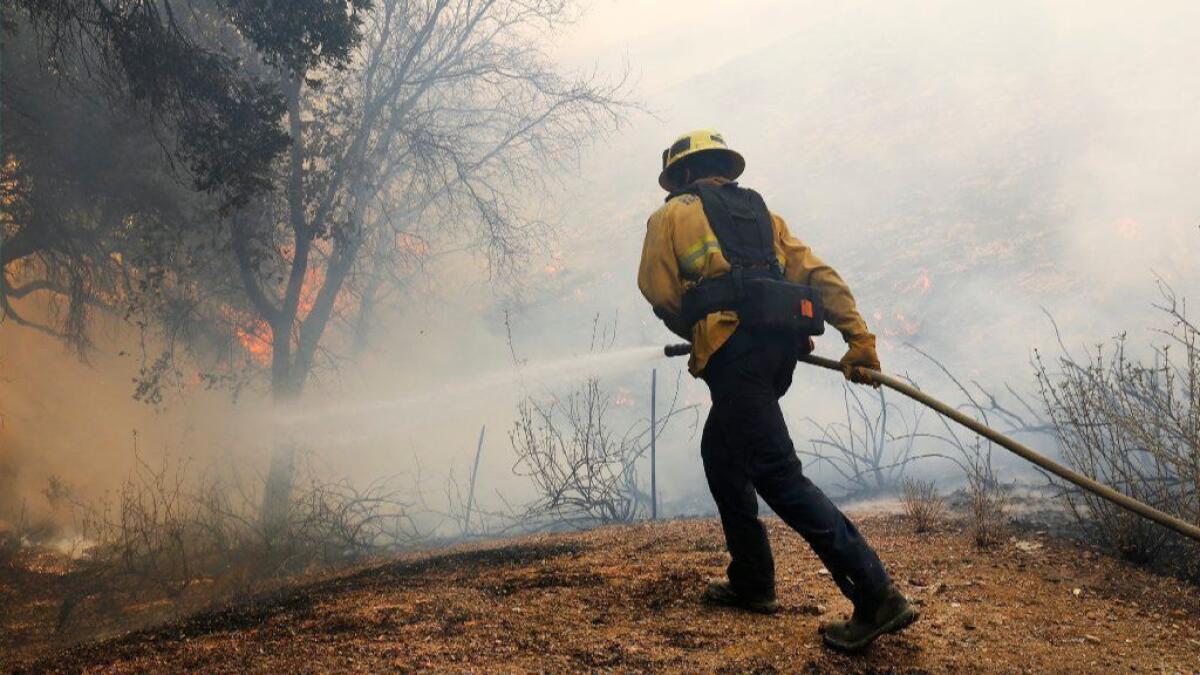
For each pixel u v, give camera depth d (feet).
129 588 27.99
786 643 11.03
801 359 11.75
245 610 14.65
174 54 36.24
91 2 37.22
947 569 15.24
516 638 11.32
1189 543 15.37
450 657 10.63
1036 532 17.63
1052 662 10.91
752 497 11.94
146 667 11.32
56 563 33.99
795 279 11.80
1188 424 16.07
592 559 16.53
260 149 37.24
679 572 14.43
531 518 33.50
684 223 11.46
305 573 27.32
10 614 25.07
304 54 36.99
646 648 10.91
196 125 37.32
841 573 10.78
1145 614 12.89
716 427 11.39
